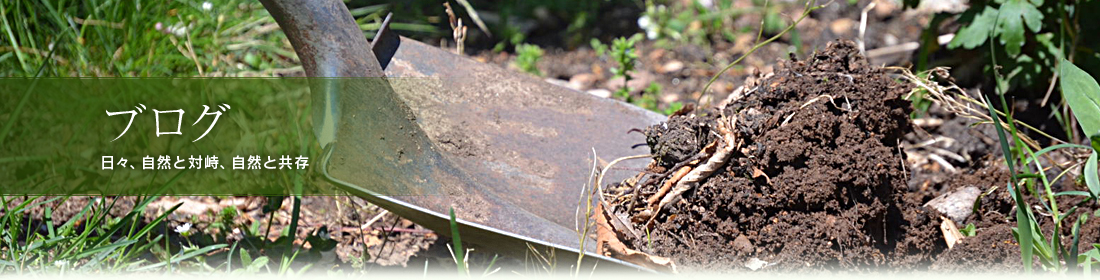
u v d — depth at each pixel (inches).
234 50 76.2
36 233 61.8
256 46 75.9
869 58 80.2
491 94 66.3
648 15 86.2
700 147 60.8
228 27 75.8
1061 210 63.2
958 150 70.9
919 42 80.2
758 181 60.1
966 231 61.7
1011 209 63.4
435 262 64.6
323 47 61.3
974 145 71.0
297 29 61.2
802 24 85.0
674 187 60.3
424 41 84.0
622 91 77.0
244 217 66.5
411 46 66.9
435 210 59.7
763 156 60.1
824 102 61.3
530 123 65.6
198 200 67.4
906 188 61.3
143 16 74.0
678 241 59.9
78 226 64.7
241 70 74.7
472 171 62.9
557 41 85.4
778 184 59.8
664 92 79.4
